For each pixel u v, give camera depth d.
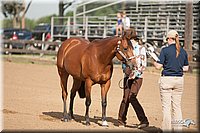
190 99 13.98
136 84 9.23
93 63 9.13
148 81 18.47
